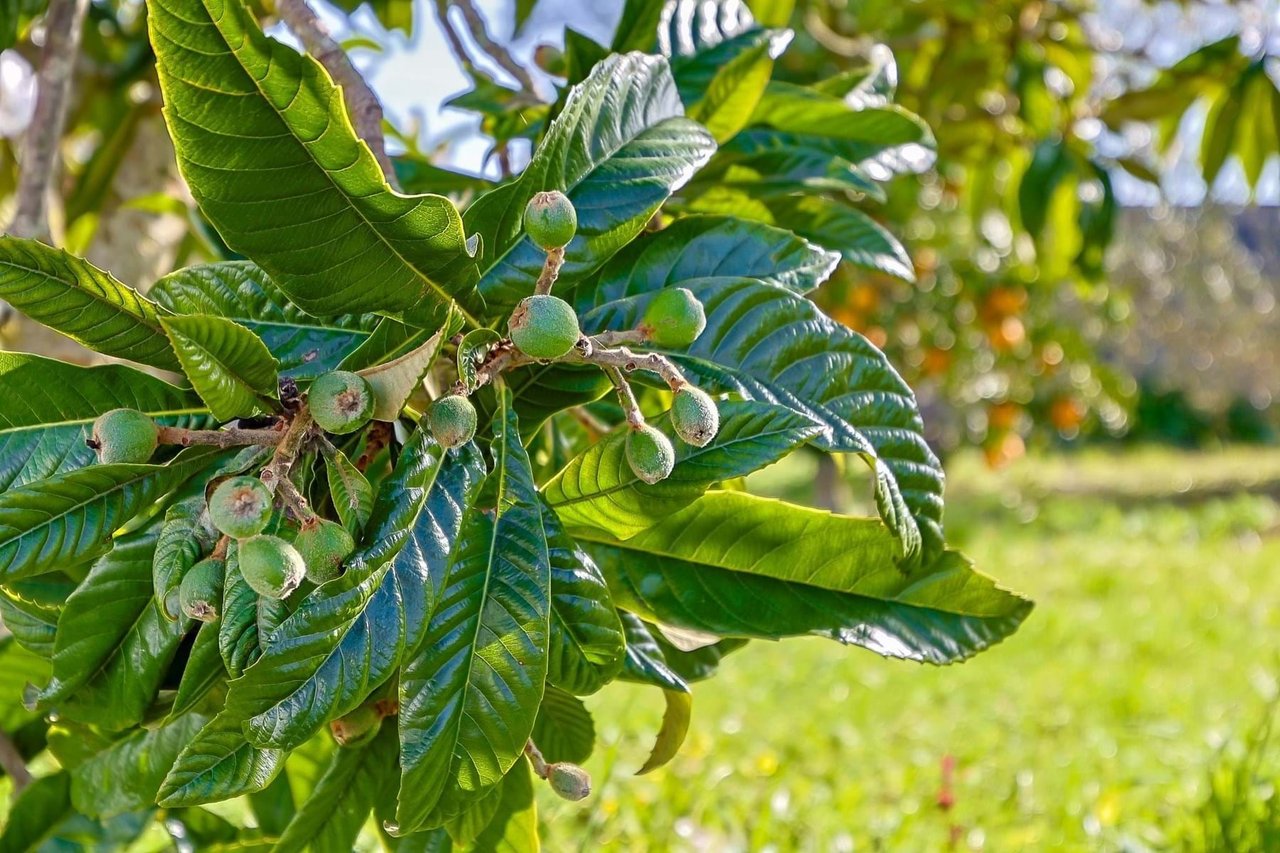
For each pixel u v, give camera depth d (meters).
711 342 1.07
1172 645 4.38
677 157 1.07
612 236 1.04
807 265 1.12
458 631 0.96
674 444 1.04
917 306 5.00
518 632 0.97
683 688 1.09
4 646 1.30
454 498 0.97
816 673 3.80
